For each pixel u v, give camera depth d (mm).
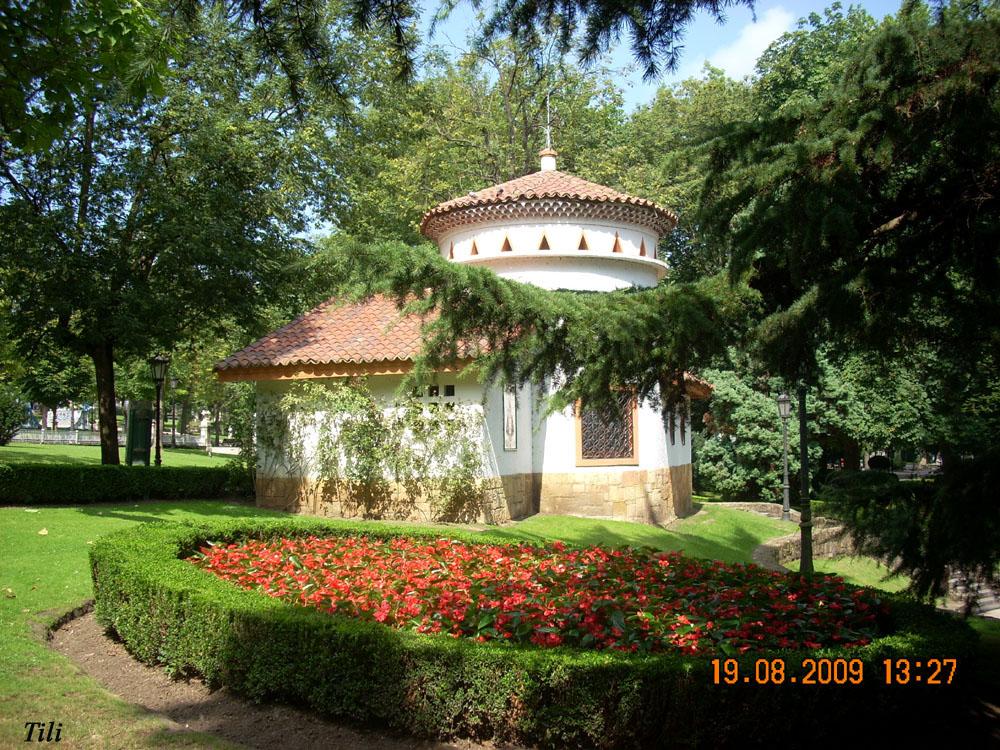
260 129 17828
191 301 16500
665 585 7516
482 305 6195
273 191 18375
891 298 5582
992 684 7121
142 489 16156
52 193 15438
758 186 5590
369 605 6539
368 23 5590
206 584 6855
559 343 6551
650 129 34031
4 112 7719
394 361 14617
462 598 6520
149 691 6352
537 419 17422
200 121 16312
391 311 16859
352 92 19234
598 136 33656
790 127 5785
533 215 17125
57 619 7996
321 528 10758
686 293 6422
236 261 15812
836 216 5059
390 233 25438
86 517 13320
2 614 7648
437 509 14766
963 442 6746
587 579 7625
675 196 27875
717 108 30672
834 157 5301
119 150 16297
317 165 20750
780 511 23531
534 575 7652
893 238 5793
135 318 15172
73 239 14805
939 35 5039
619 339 6242
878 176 5617
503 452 15867
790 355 6039
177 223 15406
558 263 17172
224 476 17609
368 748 5230
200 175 16781
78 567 9789
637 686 4988
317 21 5418
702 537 17484
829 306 5570
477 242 17547
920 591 6035
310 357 15164
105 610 7699
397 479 14984
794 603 6730
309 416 15492
